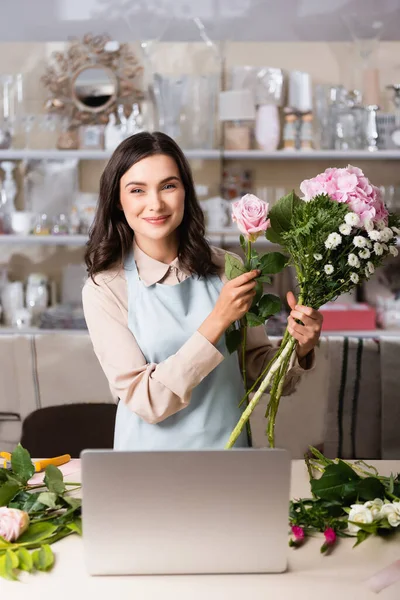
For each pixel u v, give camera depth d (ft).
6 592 3.86
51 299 13.89
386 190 13.44
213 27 13.83
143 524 3.96
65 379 9.76
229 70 13.64
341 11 13.67
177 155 5.38
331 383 9.36
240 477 3.92
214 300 5.66
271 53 13.91
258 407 9.11
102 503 3.93
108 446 8.33
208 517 3.96
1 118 13.64
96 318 5.48
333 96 13.48
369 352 9.39
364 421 9.39
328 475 4.67
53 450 8.31
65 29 13.85
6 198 13.66
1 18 13.85
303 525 4.52
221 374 5.48
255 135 13.61
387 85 13.69
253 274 4.75
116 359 5.30
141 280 5.58
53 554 4.25
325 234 4.37
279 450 3.90
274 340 8.78
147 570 4.03
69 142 13.62
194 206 5.66
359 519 4.41
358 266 4.41
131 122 13.60
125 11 13.79
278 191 13.67
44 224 13.52
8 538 4.25
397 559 4.18
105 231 5.61
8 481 4.95
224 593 3.85
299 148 13.51
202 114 13.46
